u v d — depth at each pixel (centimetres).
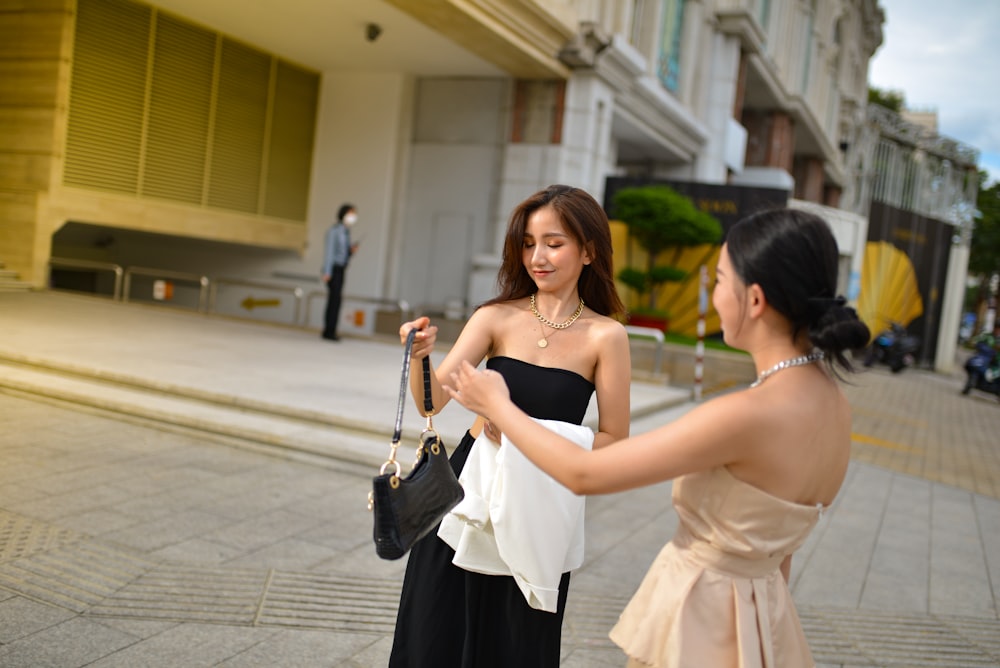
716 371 1294
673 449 155
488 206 1499
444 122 1521
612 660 337
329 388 739
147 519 429
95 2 1182
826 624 408
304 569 390
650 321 1534
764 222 167
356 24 1268
